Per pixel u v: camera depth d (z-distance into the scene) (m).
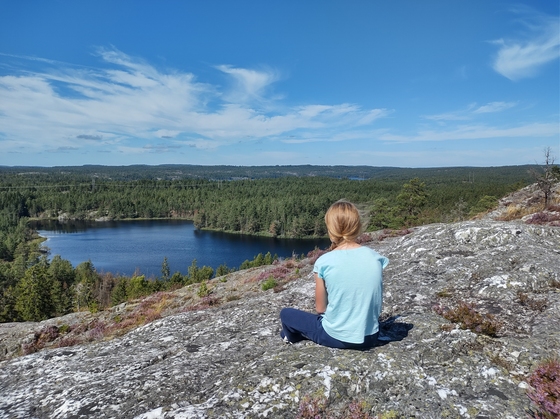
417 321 5.12
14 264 93.62
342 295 3.88
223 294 17.31
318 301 4.03
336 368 3.74
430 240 10.13
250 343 5.33
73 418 3.64
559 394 3.34
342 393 3.52
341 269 3.85
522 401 3.46
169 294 20.64
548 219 15.60
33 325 16.92
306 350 4.22
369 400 3.46
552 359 3.92
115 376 4.63
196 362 4.75
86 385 4.41
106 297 61.75
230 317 7.23
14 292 52.31
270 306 7.78
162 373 4.42
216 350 5.20
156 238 140.25
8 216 170.12
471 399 3.49
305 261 19.38
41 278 48.59
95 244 125.38
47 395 4.33
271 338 5.40
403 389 3.57
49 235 148.25
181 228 172.38
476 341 4.57
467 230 9.63
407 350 4.21
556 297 5.82
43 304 47.84
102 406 3.78
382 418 3.28
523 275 6.64
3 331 16.16
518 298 6.01
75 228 170.25
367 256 3.94
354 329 3.91
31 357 6.03
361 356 3.95
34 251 108.62
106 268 91.12
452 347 4.34
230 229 162.75
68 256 105.94
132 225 182.75
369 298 3.86
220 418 3.27
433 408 3.35
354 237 4.01
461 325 4.93
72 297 57.88
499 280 6.63
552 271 6.70
